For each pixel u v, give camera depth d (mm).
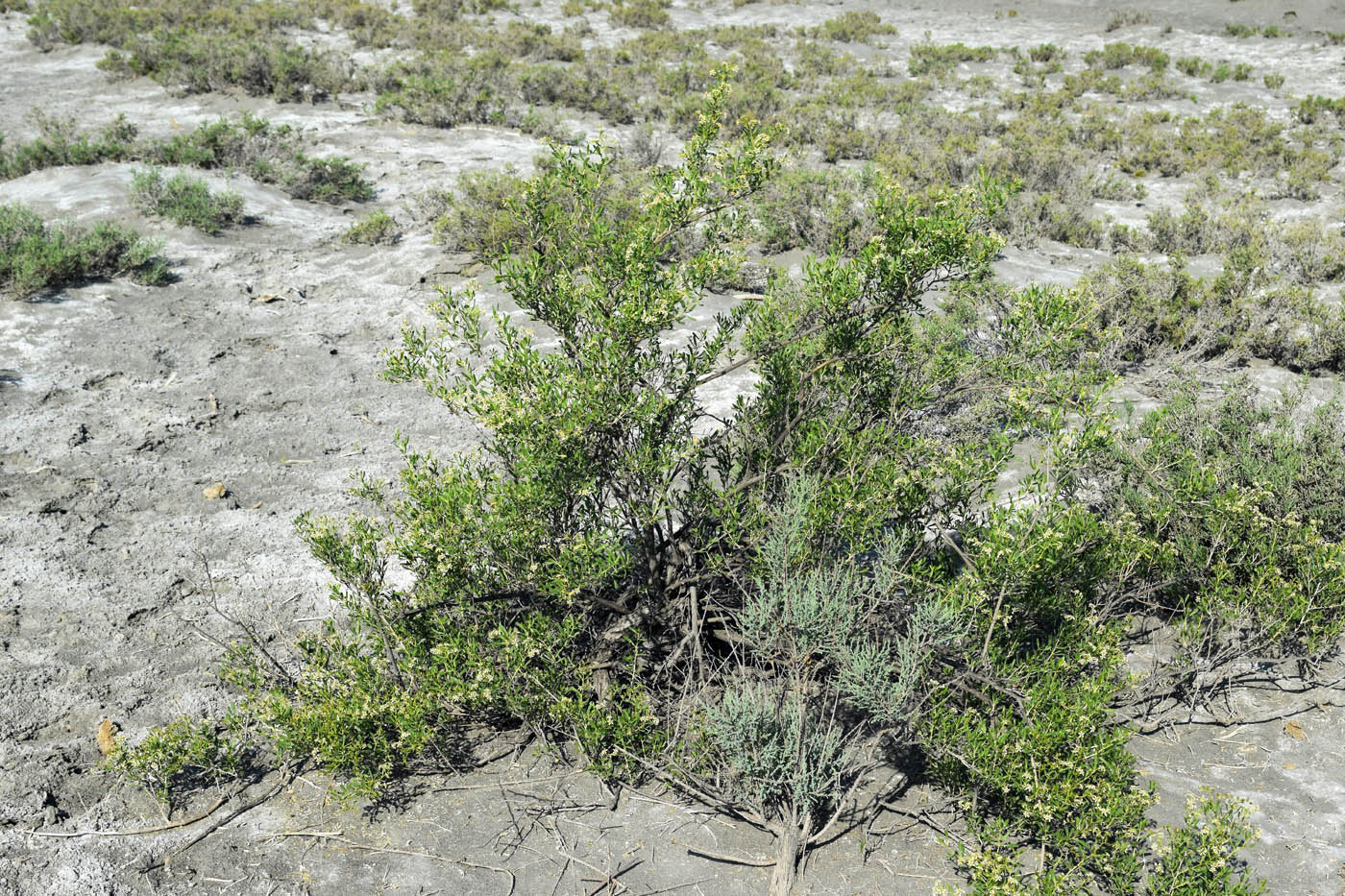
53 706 4465
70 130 16062
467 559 4117
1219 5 29359
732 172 4082
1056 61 24984
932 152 16344
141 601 5238
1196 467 5320
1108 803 3510
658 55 24156
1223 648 4824
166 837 3850
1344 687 4746
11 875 3619
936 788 4098
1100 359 8008
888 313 4242
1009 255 11750
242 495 6426
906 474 4199
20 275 9234
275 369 8391
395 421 7578
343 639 4988
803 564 4133
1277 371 8664
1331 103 19828
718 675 4242
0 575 5305
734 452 4789
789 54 25297
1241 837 3541
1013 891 3301
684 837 3859
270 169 13797
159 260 10445
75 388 7668
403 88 19531
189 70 19625
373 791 3949
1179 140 17891
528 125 17609
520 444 3932
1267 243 11945
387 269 10914
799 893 3586
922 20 30094
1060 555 4020
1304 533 5078
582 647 4523
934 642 3877
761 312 4562
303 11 27234
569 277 4191
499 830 3898
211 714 4516
